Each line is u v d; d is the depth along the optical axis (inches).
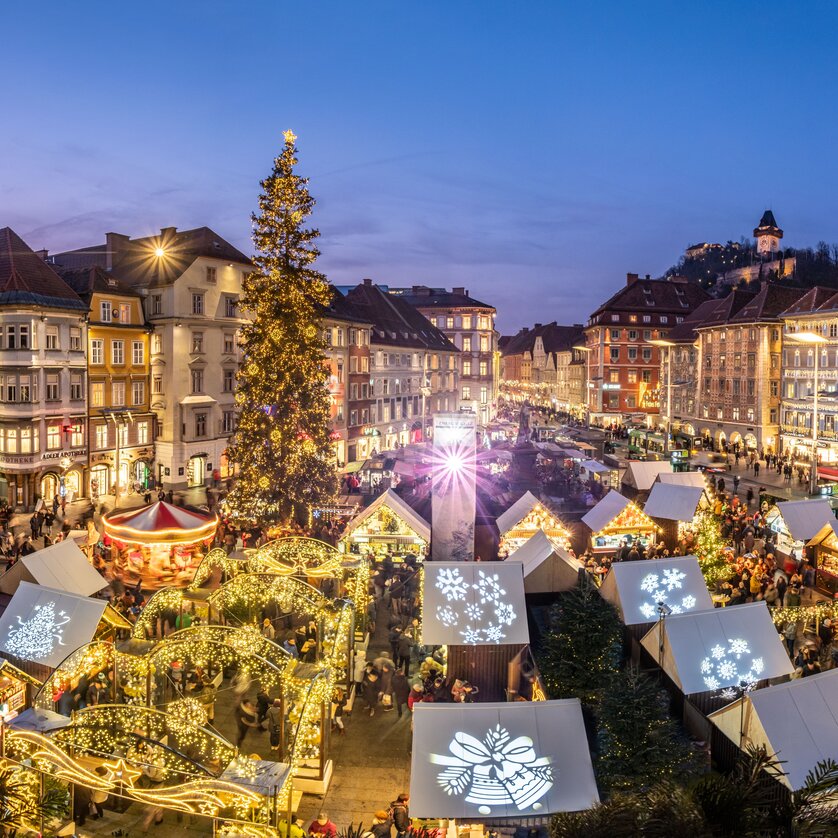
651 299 4124.0
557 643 626.8
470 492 1089.4
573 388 4894.2
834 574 1062.4
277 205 1407.5
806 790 168.4
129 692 676.1
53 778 494.6
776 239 7062.0
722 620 657.0
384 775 630.5
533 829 492.1
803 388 2657.5
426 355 3417.8
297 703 605.3
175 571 1113.4
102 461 1852.9
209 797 447.8
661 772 454.6
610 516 1240.8
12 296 1612.9
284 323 1397.6
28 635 702.5
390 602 1003.3
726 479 2214.6
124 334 1927.9
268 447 1374.3
